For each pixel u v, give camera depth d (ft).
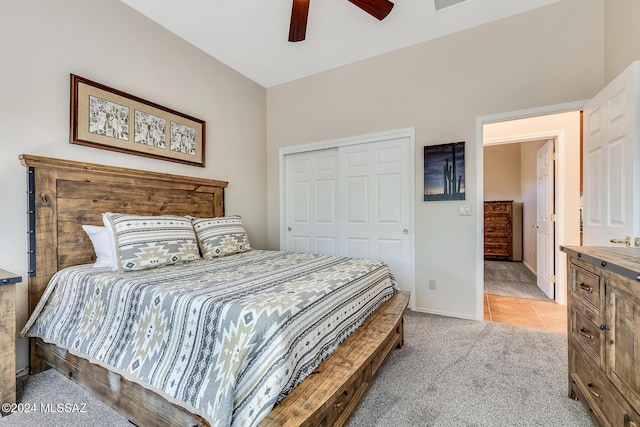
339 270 6.31
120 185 7.65
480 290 9.04
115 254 6.07
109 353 4.63
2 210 5.81
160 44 8.82
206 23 8.77
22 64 6.08
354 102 11.13
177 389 3.72
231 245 8.79
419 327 8.50
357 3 6.95
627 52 6.51
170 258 6.84
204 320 3.96
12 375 4.91
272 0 7.83
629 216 5.42
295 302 4.13
